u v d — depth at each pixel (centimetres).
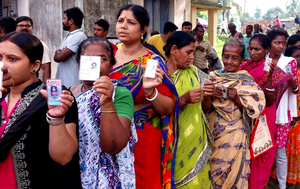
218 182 345
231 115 343
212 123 351
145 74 249
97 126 214
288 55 476
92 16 759
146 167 284
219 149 345
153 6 968
